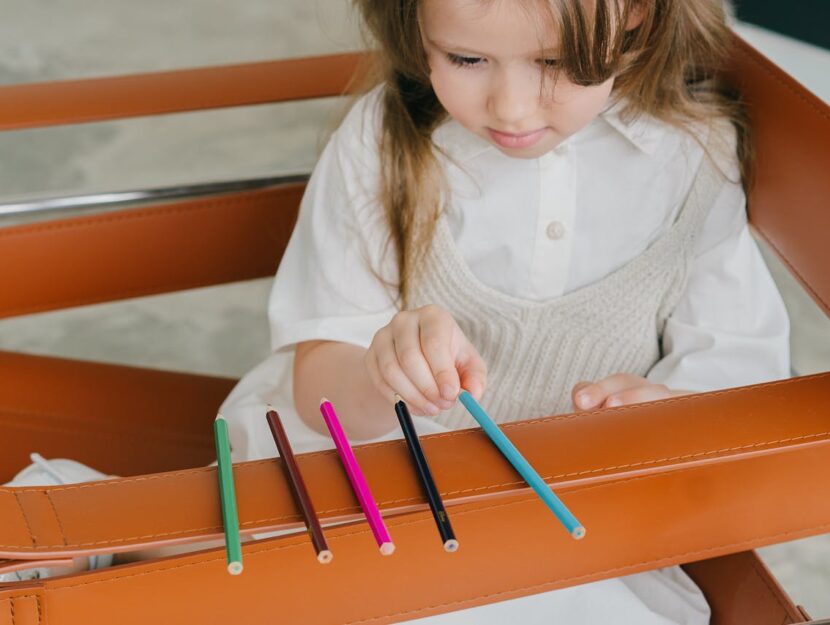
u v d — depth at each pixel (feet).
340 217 3.38
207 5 9.76
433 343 2.53
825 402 2.36
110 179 7.30
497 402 3.57
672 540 2.42
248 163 7.52
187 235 3.63
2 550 1.94
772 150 3.11
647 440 2.24
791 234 3.08
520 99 2.71
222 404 3.75
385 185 3.33
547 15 2.53
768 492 2.41
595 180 3.36
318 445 3.27
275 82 3.53
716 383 3.46
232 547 1.90
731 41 3.26
